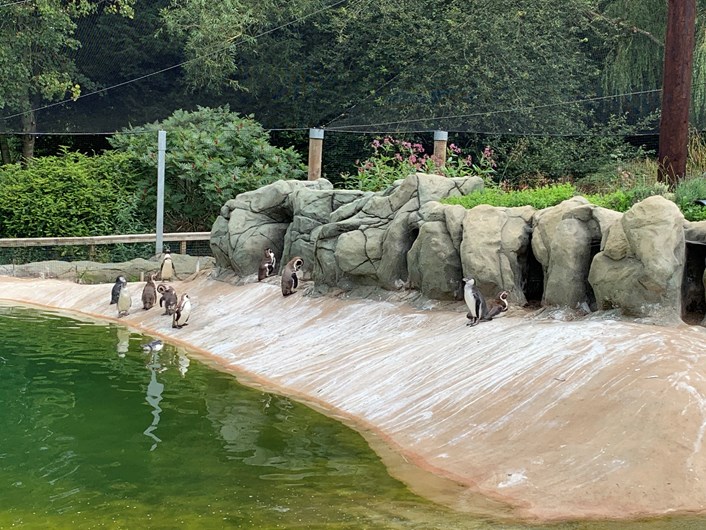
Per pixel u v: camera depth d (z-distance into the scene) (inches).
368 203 561.3
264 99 952.3
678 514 255.3
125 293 625.9
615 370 329.7
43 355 489.1
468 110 779.4
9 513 261.9
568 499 267.9
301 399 406.9
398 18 820.6
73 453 321.1
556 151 928.9
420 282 504.4
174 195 935.7
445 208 491.8
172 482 291.3
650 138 964.6
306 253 624.7
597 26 788.6
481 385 359.6
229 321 575.8
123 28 824.9
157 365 474.0
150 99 870.4
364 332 481.7
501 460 300.8
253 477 296.7
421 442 333.1
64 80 802.2
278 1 933.8
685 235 392.2
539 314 425.7
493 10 773.3
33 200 869.2
